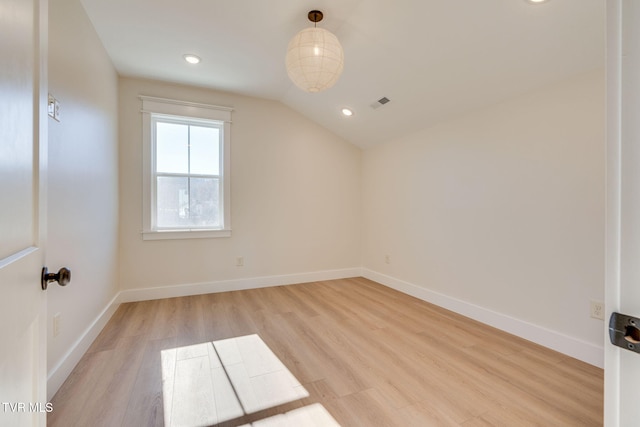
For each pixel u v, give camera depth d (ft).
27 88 2.30
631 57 1.44
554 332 6.87
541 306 7.14
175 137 11.08
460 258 9.28
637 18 1.42
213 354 6.66
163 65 9.40
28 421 2.28
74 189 6.16
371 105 10.43
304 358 6.49
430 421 4.59
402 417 4.68
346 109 11.28
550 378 5.73
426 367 6.13
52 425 4.46
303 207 13.12
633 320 1.43
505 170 7.95
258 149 12.19
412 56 7.62
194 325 8.26
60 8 5.53
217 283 11.52
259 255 12.26
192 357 6.52
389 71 8.45
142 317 8.79
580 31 5.58
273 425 4.52
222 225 11.66
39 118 2.55
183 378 5.73
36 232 2.49
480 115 8.61
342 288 12.17
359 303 10.24
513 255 7.76
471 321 8.63
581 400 5.09
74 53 6.20
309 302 10.32
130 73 9.91
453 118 9.48
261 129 12.24
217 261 11.54
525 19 5.69
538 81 6.98
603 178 6.14
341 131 13.30
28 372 2.28
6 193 1.89
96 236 7.57
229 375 5.84
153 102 10.49
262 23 7.36
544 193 7.09
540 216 7.17
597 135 6.19
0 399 1.73
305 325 8.30
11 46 1.98
